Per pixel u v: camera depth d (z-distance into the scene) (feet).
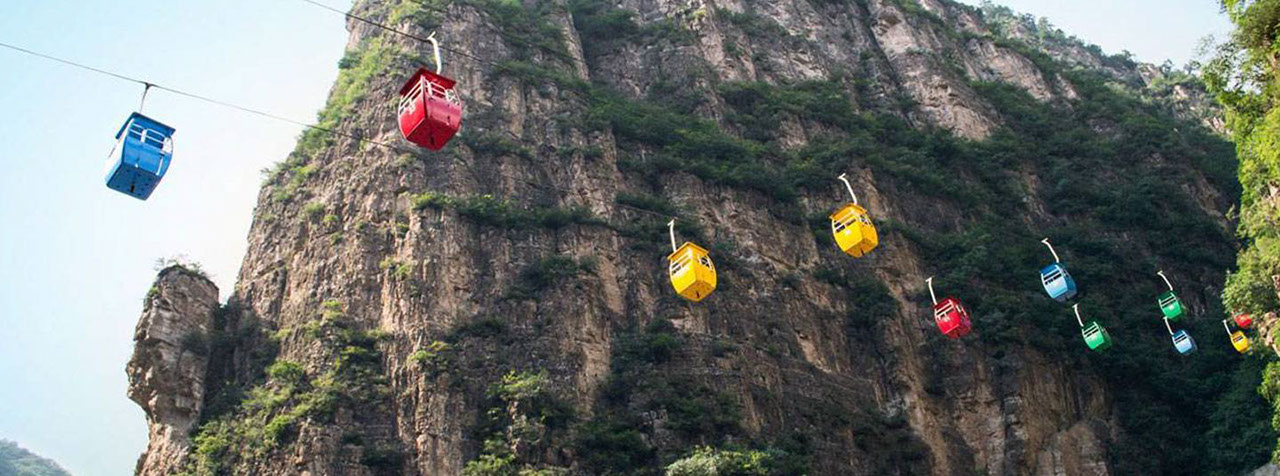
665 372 160.56
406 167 184.55
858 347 185.26
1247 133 131.95
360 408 150.20
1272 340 159.22
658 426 150.00
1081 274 208.64
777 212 199.41
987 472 173.17
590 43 254.88
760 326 175.32
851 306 191.01
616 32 256.93
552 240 179.11
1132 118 278.87
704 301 173.88
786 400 164.86
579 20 262.67
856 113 250.16
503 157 192.03
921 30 315.99
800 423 162.30
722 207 195.42
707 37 258.78
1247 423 174.19
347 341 159.33
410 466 143.74
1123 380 191.52
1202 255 227.20
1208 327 202.39
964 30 346.33
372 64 212.23
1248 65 125.08
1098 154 259.80
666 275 178.29
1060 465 172.65
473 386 152.35
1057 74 327.06
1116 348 191.21
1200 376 192.54
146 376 161.38
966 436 177.27
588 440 144.87
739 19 276.62
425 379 150.71
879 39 304.09
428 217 173.99
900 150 232.73
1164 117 316.81
